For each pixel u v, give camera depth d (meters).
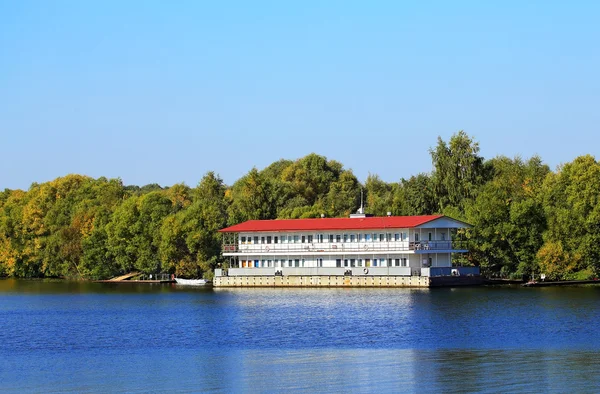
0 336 115.62
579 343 96.25
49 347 103.75
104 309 155.25
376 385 75.75
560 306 136.38
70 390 77.25
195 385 77.94
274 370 83.69
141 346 102.75
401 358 88.69
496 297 155.00
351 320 124.19
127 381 80.25
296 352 94.75
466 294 163.12
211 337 109.38
